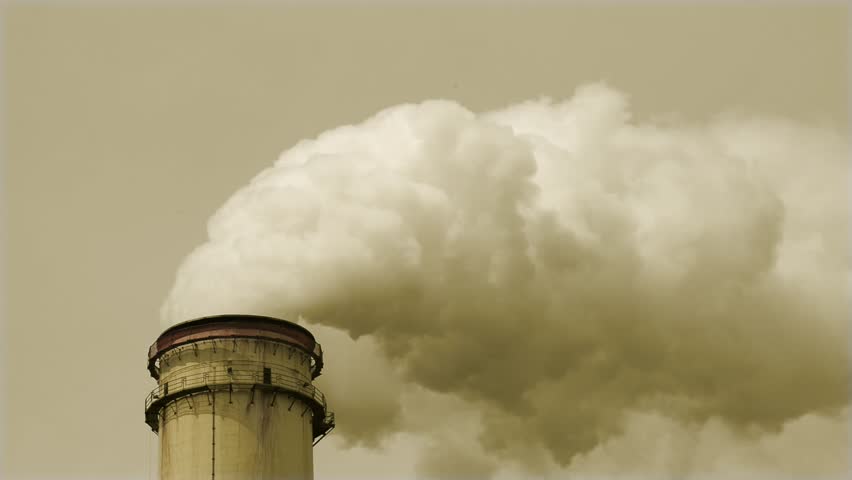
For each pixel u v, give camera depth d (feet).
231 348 286.46
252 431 281.13
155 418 292.81
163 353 289.53
